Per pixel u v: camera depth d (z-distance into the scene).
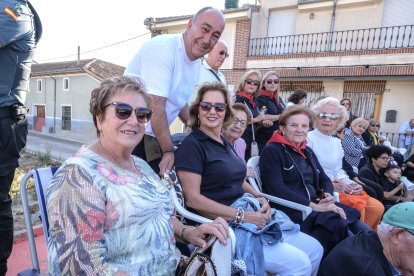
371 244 1.48
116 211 1.25
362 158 5.08
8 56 1.91
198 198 2.08
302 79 10.49
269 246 1.99
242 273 1.74
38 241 3.12
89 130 21.61
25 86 2.09
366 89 9.58
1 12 1.82
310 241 2.26
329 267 1.51
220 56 4.02
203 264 1.46
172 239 1.54
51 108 24.45
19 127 2.05
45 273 2.51
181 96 2.57
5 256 2.06
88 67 21.42
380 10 9.45
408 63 8.84
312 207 2.65
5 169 1.97
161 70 2.25
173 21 12.50
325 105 3.57
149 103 1.52
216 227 1.61
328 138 3.67
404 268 1.36
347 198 3.23
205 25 2.33
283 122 2.94
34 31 2.13
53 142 19.11
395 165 4.57
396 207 1.40
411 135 8.43
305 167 2.97
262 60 11.30
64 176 1.22
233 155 2.38
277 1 11.12
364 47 9.77
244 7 11.31
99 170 1.29
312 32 10.60
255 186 2.86
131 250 1.28
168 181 1.77
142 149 2.39
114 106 1.38
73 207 1.15
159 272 1.38
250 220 2.03
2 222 2.00
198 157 2.16
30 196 4.31
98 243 1.17
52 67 25.80
